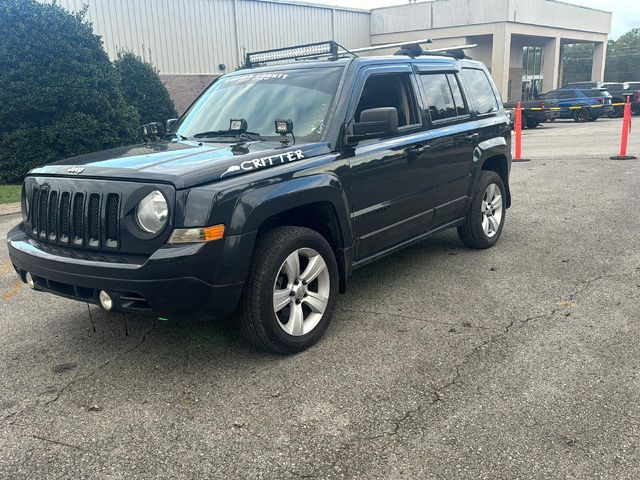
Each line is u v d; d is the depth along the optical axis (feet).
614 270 17.39
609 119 93.40
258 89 15.43
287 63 16.19
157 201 10.46
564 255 19.16
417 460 8.78
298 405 10.46
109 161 11.93
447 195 17.48
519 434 9.33
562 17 112.57
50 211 11.96
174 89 76.54
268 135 13.93
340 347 12.78
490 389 10.75
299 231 12.26
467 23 99.30
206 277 10.53
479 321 13.96
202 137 14.84
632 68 178.81
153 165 11.30
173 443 9.44
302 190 12.01
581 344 12.50
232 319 14.60
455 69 18.70
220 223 10.56
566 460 8.64
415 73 16.51
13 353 13.00
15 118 40.22
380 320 14.24
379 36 107.24
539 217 24.86
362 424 9.78
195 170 10.80
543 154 46.65
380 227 14.73
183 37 76.38
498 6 95.91
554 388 10.69
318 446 9.23
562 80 141.59
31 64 39.47
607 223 23.24
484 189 19.31
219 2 79.41
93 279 10.75
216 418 10.12
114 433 9.77
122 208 10.72
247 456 9.04
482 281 16.89
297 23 91.45
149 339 13.55
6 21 39.11
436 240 21.88
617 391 10.52
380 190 14.46
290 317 12.41
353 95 14.02
